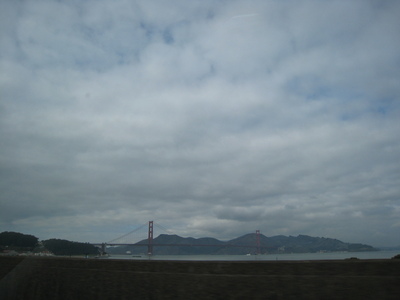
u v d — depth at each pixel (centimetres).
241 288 1154
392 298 994
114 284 1363
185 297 1216
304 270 1170
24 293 1531
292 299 1094
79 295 1428
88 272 1444
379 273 1087
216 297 1175
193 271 1311
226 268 1266
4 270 1688
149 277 1304
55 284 1500
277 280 1126
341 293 1050
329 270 1143
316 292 1076
